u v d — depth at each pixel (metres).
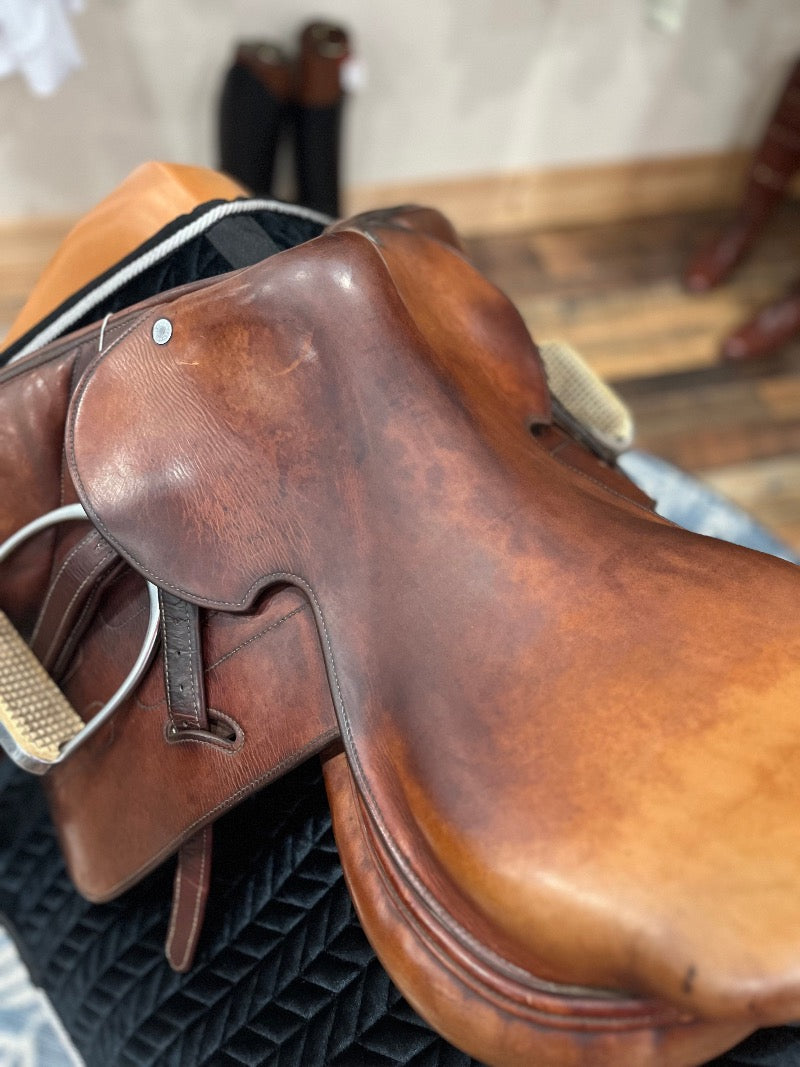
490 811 0.35
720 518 1.00
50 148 1.47
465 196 1.81
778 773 0.34
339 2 1.46
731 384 1.64
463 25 1.54
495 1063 0.36
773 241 1.93
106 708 0.47
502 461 0.42
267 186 1.53
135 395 0.45
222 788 0.45
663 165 1.90
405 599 0.40
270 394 0.43
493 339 0.51
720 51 1.74
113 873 0.51
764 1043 0.41
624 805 0.34
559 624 0.39
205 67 1.47
